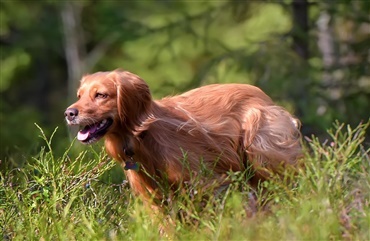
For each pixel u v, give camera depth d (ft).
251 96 35.81
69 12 122.62
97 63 127.03
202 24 80.94
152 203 34.09
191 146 33.94
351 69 74.28
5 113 116.98
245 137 34.96
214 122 34.73
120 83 33.01
